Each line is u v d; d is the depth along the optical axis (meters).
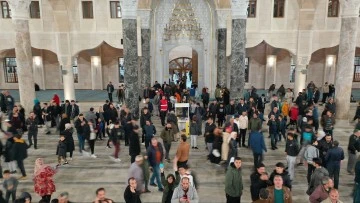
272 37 19.47
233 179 6.50
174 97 16.20
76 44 19.64
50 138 13.38
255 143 9.17
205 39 21.38
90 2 19.28
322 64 23.31
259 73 23.83
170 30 21.27
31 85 15.43
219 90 17.41
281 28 19.34
